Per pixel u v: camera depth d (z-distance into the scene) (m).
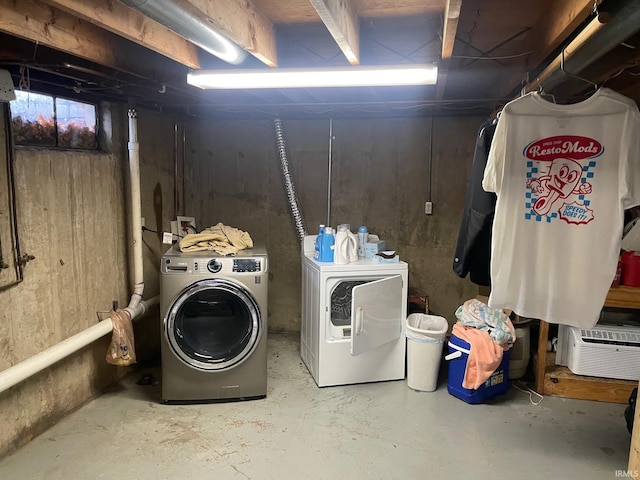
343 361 3.42
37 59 2.31
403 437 2.76
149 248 3.73
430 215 4.21
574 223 2.09
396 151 4.21
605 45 1.67
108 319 3.13
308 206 4.41
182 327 3.12
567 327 3.43
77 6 1.64
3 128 2.35
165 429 2.80
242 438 2.72
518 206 2.15
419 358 3.33
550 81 2.23
